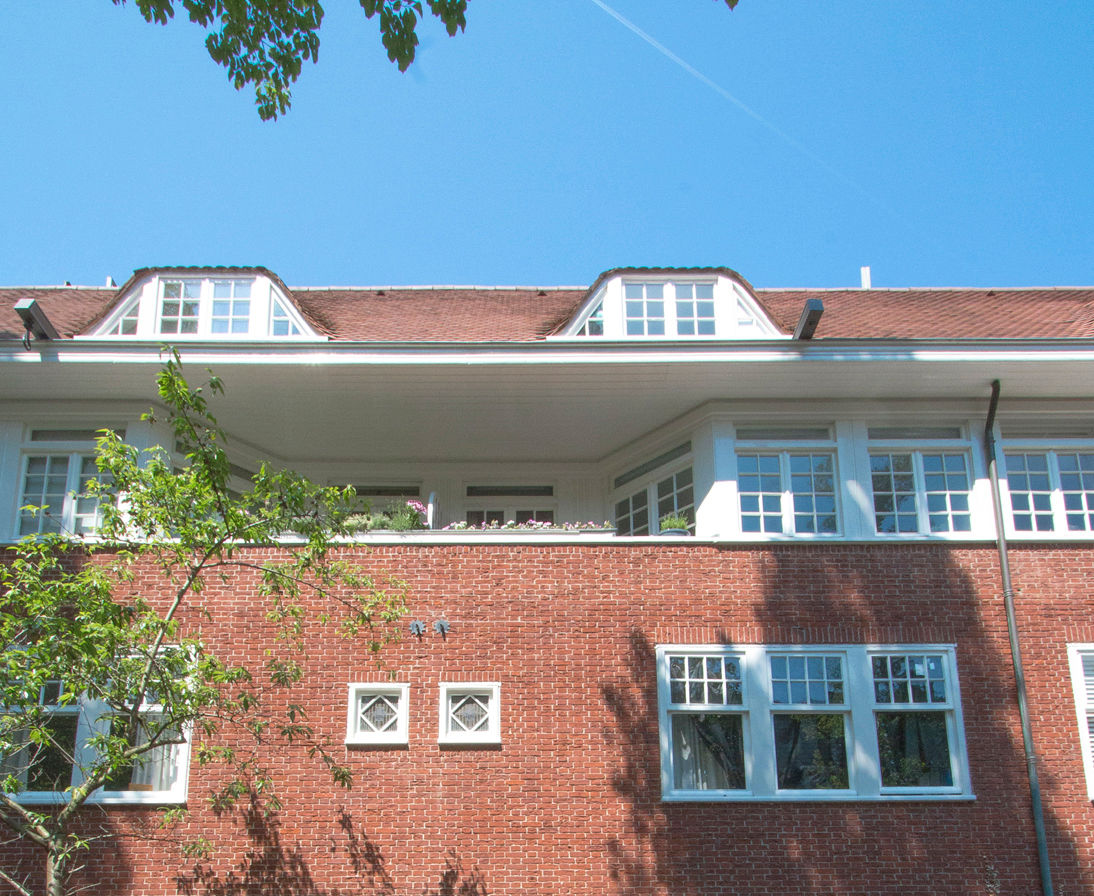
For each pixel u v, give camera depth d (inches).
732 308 591.2
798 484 583.2
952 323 622.5
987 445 584.4
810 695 532.7
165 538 449.1
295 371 560.4
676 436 619.5
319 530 436.1
